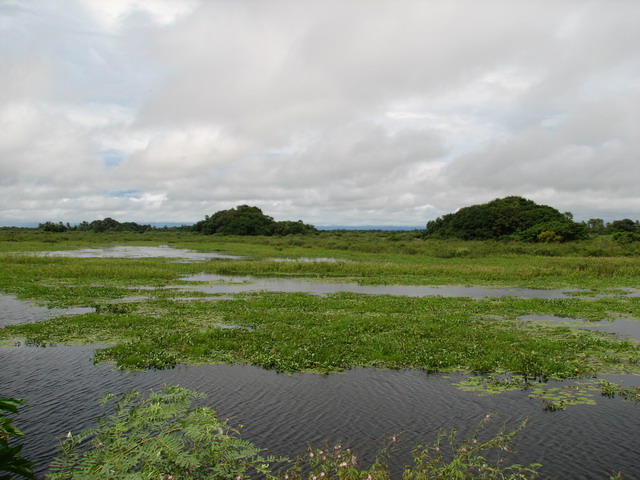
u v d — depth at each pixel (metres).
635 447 9.29
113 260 48.03
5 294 26.78
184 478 5.66
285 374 13.27
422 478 7.22
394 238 104.06
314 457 8.52
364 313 22.30
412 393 11.99
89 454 6.05
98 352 15.01
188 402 7.18
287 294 28.61
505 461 8.71
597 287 34.78
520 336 18.08
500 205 98.62
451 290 32.75
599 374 13.73
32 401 11.20
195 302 24.92
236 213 136.75
